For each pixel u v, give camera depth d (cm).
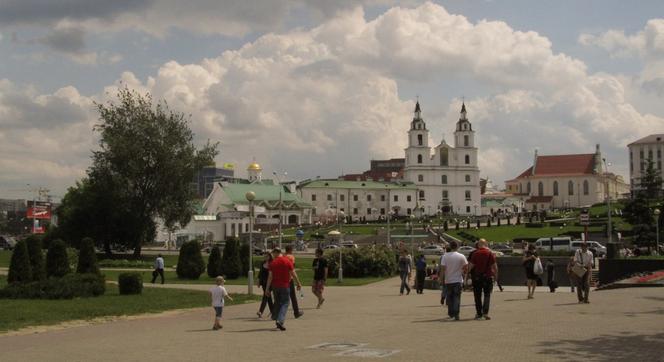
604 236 11181
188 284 4862
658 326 2061
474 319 2345
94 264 4781
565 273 5438
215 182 19650
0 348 1847
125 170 8981
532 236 12225
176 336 2056
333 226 16462
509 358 1533
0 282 4562
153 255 9931
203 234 15738
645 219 9912
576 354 1577
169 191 9181
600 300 3014
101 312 2761
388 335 1969
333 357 1587
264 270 2666
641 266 4578
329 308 2969
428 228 14338
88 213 9006
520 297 3444
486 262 2350
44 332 2230
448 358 1541
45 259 4719
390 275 6016
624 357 1531
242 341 1911
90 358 1639
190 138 9450
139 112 9181
